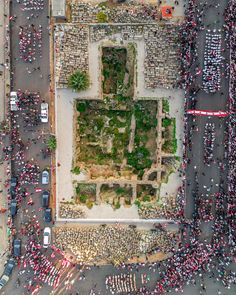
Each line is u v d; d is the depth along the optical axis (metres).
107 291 74.75
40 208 75.06
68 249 75.06
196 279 73.69
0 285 75.00
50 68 73.75
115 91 74.81
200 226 73.50
